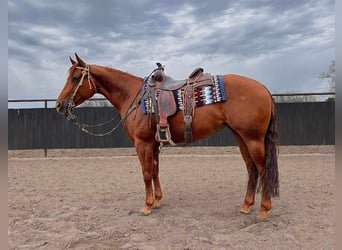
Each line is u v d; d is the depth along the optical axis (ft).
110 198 15.29
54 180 20.11
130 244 9.61
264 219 11.21
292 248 9.04
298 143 29.22
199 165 24.97
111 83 13.17
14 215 12.71
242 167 23.62
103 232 10.68
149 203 12.44
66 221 11.91
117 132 30.83
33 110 31.12
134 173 22.21
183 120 11.43
